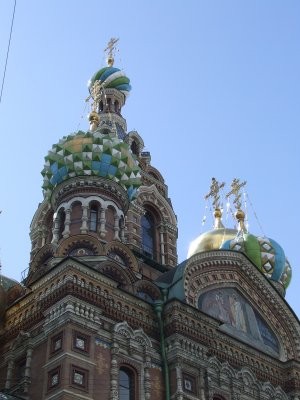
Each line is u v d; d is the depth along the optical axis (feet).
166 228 159.12
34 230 152.05
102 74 188.85
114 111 181.98
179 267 119.14
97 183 128.16
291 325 131.44
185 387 100.58
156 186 164.35
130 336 100.58
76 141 130.93
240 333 120.78
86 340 93.91
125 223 146.10
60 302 96.17
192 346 105.60
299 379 121.60
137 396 96.48
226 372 109.91
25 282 123.13
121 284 108.17
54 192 130.41
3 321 106.83
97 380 92.07
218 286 123.54
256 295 130.21
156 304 107.04
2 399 87.97
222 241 166.91
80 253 114.01
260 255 165.99
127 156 133.59
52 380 89.45
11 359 99.40
